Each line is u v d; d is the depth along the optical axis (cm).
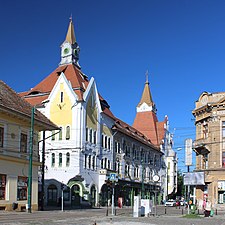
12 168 3569
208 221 2920
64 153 5784
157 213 4262
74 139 5756
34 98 6475
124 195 7069
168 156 10419
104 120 6550
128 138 7588
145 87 10500
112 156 6744
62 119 5906
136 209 3428
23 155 3731
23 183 3728
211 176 5081
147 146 8700
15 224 2144
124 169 7244
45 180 5803
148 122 10131
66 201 5647
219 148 5094
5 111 3397
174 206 7638
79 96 5941
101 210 4628
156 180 4612
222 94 5262
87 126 5941
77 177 5641
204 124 5419
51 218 2789
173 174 10412
